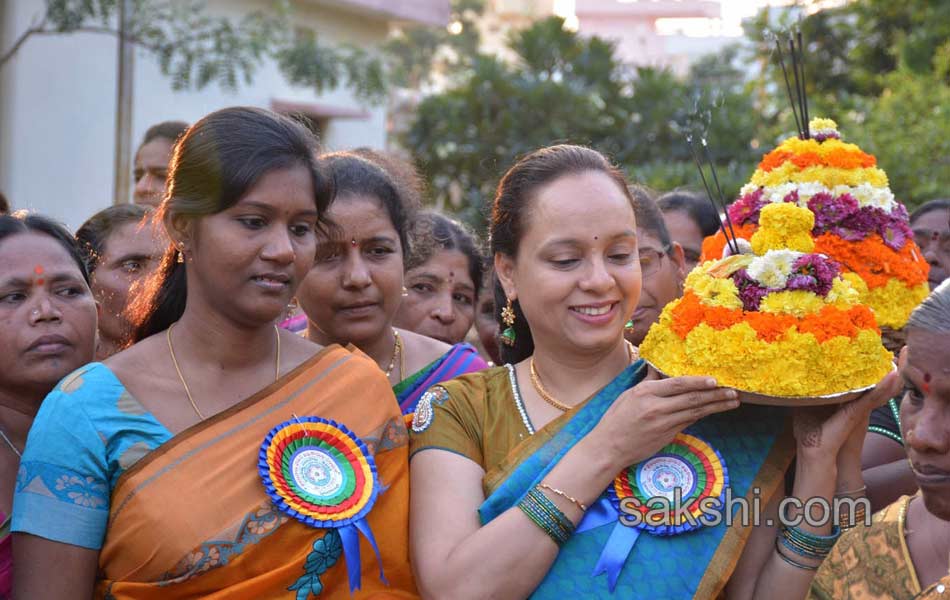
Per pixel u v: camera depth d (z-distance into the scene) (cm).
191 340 291
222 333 289
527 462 282
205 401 287
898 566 235
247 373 294
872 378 268
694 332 270
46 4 1160
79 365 316
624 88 1170
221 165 273
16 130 1216
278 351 303
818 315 268
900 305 361
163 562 268
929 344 218
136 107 1310
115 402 277
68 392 278
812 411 276
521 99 1130
